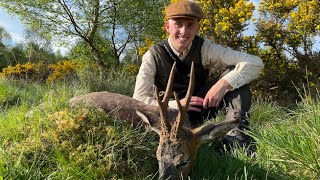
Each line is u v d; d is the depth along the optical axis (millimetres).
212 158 1160
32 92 2699
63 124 1109
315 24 2217
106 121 1174
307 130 1170
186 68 1470
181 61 1457
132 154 1079
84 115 1158
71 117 1146
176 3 1417
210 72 1606
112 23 4957
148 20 5055
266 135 1201
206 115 1506
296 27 2258
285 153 1074
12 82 3266
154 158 1113
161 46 1469
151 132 1204
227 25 2312
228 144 1281
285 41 2322
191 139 1080
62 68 4797
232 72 1396
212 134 1080
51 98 1336
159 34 5098
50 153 1019
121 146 1087
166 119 1081
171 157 1026
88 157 1031
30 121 1192
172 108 1361
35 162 1011
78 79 3043
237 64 1412
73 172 983
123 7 4844
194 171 1094
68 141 1070
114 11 4867
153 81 1487
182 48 1426
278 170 1054
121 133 1117
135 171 1047
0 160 959
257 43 2404
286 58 2396
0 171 909
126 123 1206
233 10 2318
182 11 1369
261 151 1188
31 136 1104
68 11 4875
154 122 1188
